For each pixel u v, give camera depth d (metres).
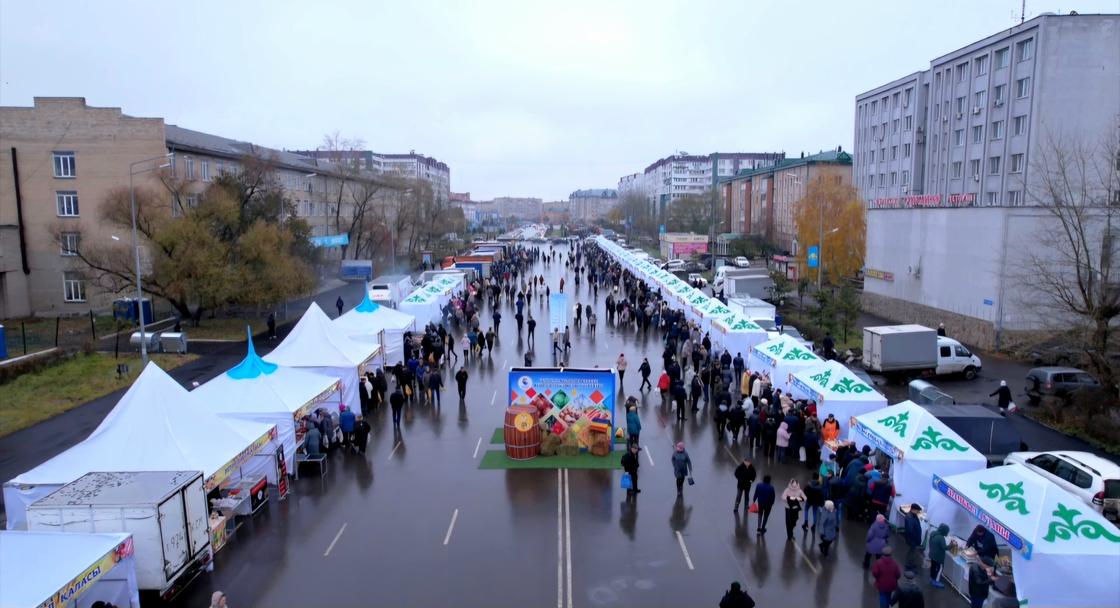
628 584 13.34
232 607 12.59
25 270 45.72
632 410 19.73
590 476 18.75
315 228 73.75
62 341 36.84
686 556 14.45
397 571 13.84
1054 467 17.30
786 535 15.43
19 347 35.44
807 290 54.41
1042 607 11.57
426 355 30.28
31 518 12.26
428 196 91.19
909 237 44.50
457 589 13.15
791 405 20.80
